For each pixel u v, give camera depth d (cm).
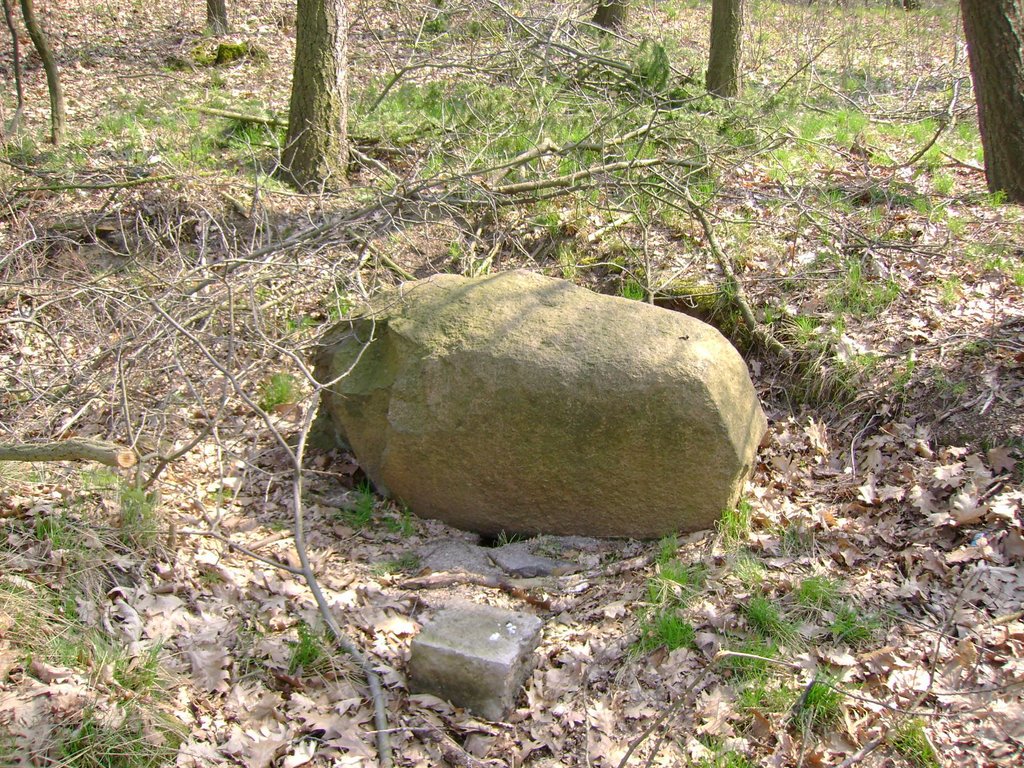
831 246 362
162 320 305
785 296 343
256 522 281
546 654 242
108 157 459
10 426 291
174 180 417
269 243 362
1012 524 254
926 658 231
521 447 268
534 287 287
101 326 329
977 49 391
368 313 296
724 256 355
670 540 267
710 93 482
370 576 264
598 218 393
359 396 288
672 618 242
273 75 629
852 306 333
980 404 289
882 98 559
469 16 597
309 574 237
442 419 272
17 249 344
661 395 261
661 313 277
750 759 215
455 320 280
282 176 444
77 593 242
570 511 274
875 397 303
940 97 557
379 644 245
